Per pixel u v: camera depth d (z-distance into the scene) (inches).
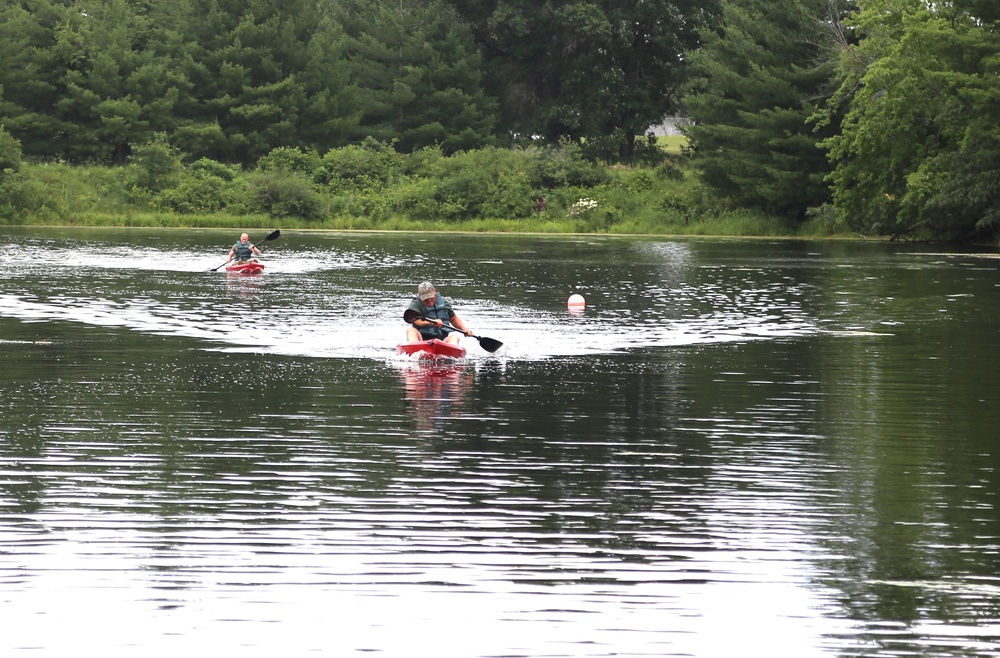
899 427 979.3
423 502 733.3
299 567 613.9
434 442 900.6
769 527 692.1
